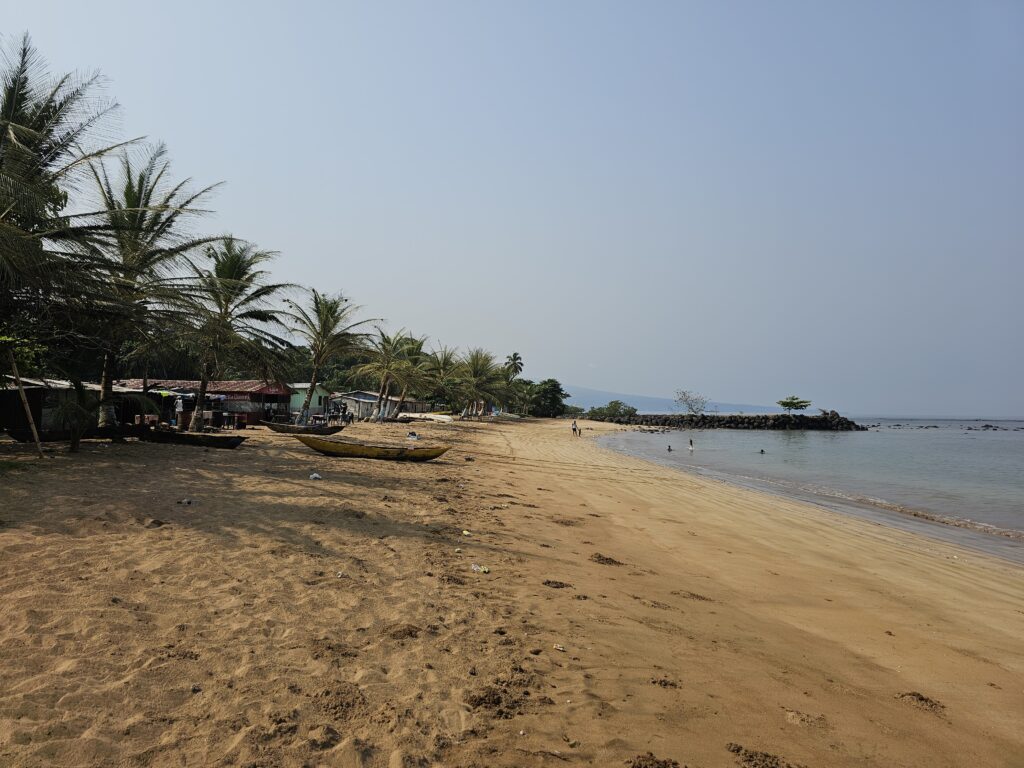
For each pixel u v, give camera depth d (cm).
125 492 985
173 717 377
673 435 7744
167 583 599
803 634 688
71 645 449
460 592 677
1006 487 2597
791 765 400
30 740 336
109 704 381
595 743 400
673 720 442
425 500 1259
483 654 519
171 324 1598
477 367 7206
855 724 472
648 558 993
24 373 1585
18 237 1046
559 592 722
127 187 1903
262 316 2339
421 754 367
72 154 1374
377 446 1978
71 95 1359
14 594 526
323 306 3067
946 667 625
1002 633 758
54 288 1242
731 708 473
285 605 579
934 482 2780
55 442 1588
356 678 453
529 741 394
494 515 1205
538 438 5062
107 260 1327
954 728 486
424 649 516
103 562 636
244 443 2041
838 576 991
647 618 666
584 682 486
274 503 1022
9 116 1358
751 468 3344
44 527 739
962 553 1288
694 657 569
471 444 3459
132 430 1761
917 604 859
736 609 755
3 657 420
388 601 623
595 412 12412
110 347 1655
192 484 1119
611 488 1984
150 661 440
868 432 10256
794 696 510
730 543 1198
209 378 2378
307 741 368
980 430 12612
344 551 786
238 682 427
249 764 339
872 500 2142
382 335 4662
